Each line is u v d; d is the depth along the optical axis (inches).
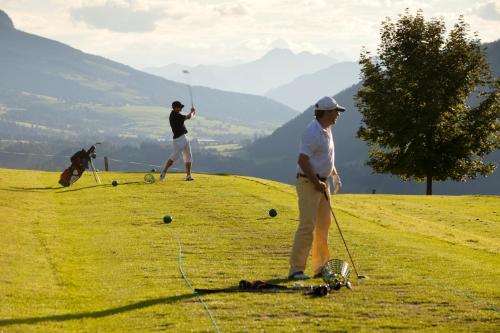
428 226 827.4
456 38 2321.6
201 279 425.4
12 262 458.3
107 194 911.7
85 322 325.4
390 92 2255.2
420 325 321.1
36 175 1179.9
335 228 660.1
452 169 2239.2
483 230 887.7
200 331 308.2
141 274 438.9
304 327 315.3
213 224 666.8
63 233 610.5
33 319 326.6
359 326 318.0
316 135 429.7
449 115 2257.6
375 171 2374.5
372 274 443.8
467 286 409.4
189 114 1044.5
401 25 2349.9
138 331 310.3
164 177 1074.1
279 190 992.2
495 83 2333.9
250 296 378.6
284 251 528.1
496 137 2293.3
